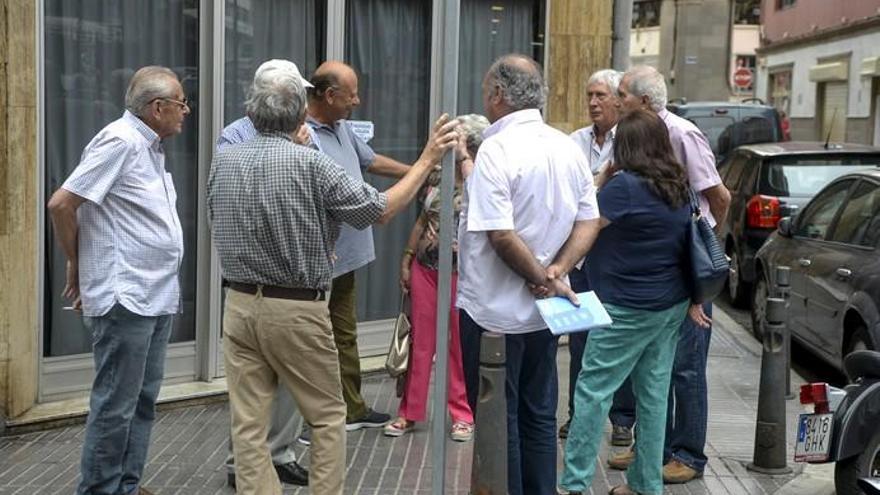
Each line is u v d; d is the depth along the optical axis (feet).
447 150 13.23
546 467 15.58
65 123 21.68
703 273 16.26
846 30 101.55
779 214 37.37
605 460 20.04
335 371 14.88
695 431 18.88
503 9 28.89
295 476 18.25
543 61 29.17
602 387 16.66
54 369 21.63
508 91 14.71
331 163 14.24
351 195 14.11
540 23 29.40
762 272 32.55
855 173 28.25
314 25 25.46
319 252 14.29
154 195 15.74
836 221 27.94
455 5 13.10
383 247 27.40
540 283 14.35
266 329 14.32
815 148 39.81
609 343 16.46
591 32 29.14
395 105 27.25
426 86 27.76
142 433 16.71
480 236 14.74
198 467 19.12
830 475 19.51
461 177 19.83
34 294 20.89
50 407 21.24
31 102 20.25
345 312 20.93
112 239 15.48
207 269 23.30
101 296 15.46
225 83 23.71
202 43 22.98
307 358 14.53
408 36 27.30
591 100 20.30
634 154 16.33
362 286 27.07
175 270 16.11
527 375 15.44
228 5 23.58
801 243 29.58
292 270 14.20
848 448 16.62
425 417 21.17
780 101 128.47
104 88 22.18
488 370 13.51
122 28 22.30
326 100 19.35
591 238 14.93
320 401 14.84
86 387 22.11
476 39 28.55
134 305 15.52
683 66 161.89
